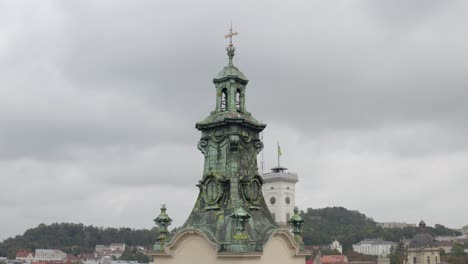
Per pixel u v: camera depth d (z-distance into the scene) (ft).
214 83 183.73
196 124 177.99
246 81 182.60
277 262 167.53
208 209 169.78
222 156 173.47
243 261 154.81
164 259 169.48
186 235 165.07
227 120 170.91
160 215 178.70
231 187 169.17
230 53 184.85
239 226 158.51
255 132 180.14
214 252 158.30
